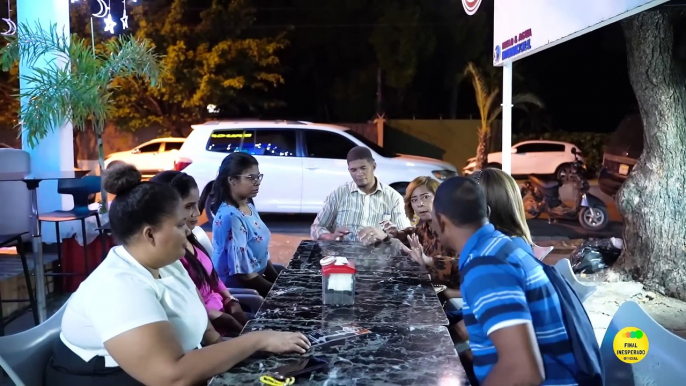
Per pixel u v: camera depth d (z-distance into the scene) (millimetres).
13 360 2059
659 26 5578
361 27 18859
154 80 7324
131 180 2398
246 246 3785
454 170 10547
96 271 2049
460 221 2078
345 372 1876
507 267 1929
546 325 1970
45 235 6543
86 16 16203
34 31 6676
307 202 10227
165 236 2045
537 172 15078
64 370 2045
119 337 1876
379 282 3123
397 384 1781
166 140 15070
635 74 5859
